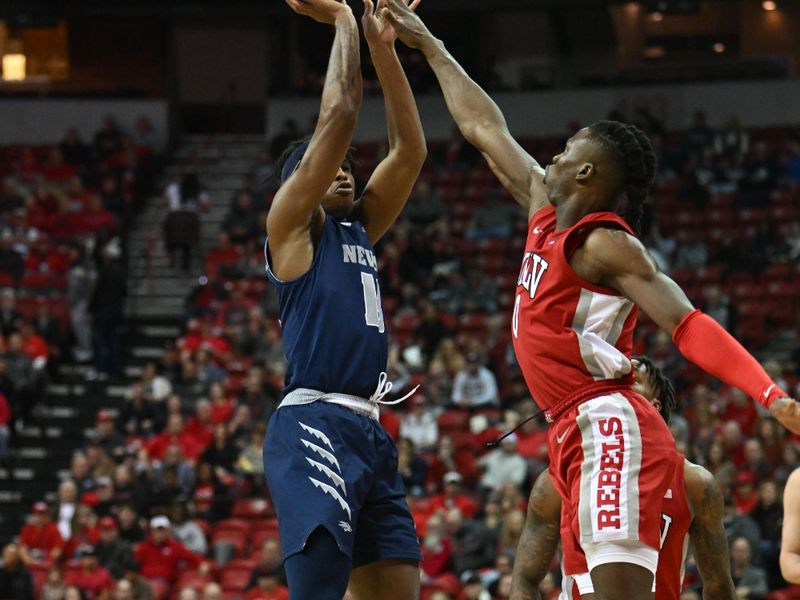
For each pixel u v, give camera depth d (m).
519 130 31.19
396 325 22.44
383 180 5.19
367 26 5.13
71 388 23.00
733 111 30.52
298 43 33.06
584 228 4.38
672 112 30.67
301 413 4.66
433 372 20.00
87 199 28.23
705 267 24.45
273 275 4.77
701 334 4.13
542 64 33.62
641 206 4.63
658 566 4.68
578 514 4.38
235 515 17.27
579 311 4.41
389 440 4.82
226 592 15.55
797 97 30.16
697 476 4.83
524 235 26.14
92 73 34.78
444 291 23.62
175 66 32.91
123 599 14.82
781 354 22.38
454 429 19.11
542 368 4.52
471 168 28.81
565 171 4.54
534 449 17.41
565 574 4.63
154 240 27.92
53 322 23.66
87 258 25.30
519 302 4.64
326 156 4.64
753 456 15.95
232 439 18.22
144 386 20.58
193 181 28.12
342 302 4.72
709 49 34.84
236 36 34.78
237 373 21.23
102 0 30.58
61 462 21.45
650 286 4.25
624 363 4.41
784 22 34.47
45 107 31.75
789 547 5.25
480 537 15.06
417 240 24.59
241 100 34.78
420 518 16.22
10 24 30.56
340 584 4.46
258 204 26.94
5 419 20.72
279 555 15.05
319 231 4.83
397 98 5.16
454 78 5.39
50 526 17.38
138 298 25.97
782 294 23.78
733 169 27.91
